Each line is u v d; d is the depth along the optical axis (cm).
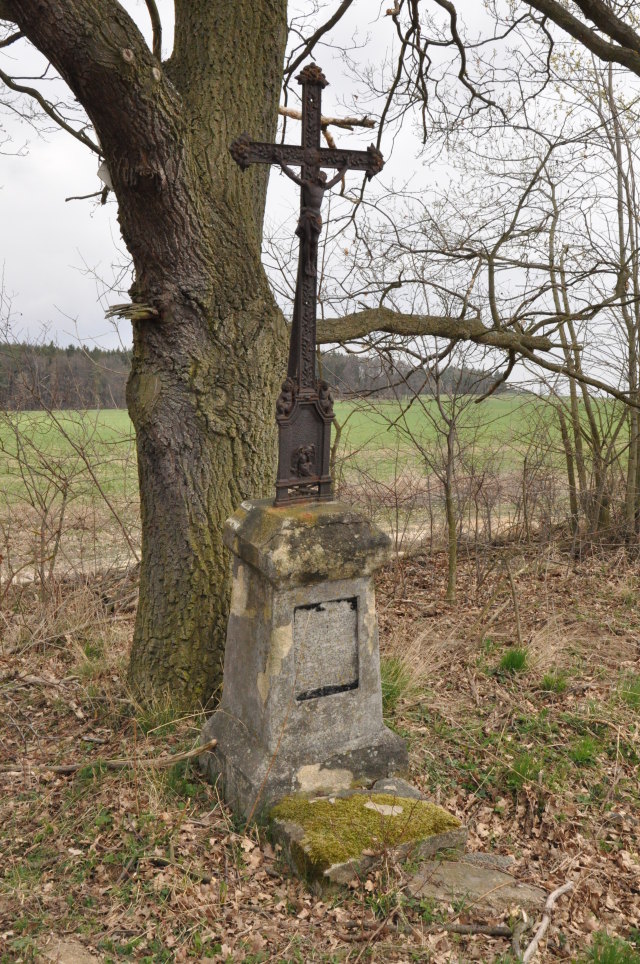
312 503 379
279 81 483
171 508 453
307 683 362
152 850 337
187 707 453
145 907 305
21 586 711
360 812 346
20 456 772
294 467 373
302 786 362
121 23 363
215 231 434
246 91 459
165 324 436
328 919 304
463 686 541
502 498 895
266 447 470
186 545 451
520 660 566
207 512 451
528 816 399
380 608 723
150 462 455
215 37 454
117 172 404
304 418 370
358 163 353
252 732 374
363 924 301
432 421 752
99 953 281
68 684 516
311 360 366
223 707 407
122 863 330
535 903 324
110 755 420
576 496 912
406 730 464
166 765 395
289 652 354
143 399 447
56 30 355
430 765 431
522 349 674
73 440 734
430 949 290
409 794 370
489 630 656
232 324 447
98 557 790
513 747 455
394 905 311
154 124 381
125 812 363
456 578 814
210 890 316
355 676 378
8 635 604
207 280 433
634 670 582
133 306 426
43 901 309
